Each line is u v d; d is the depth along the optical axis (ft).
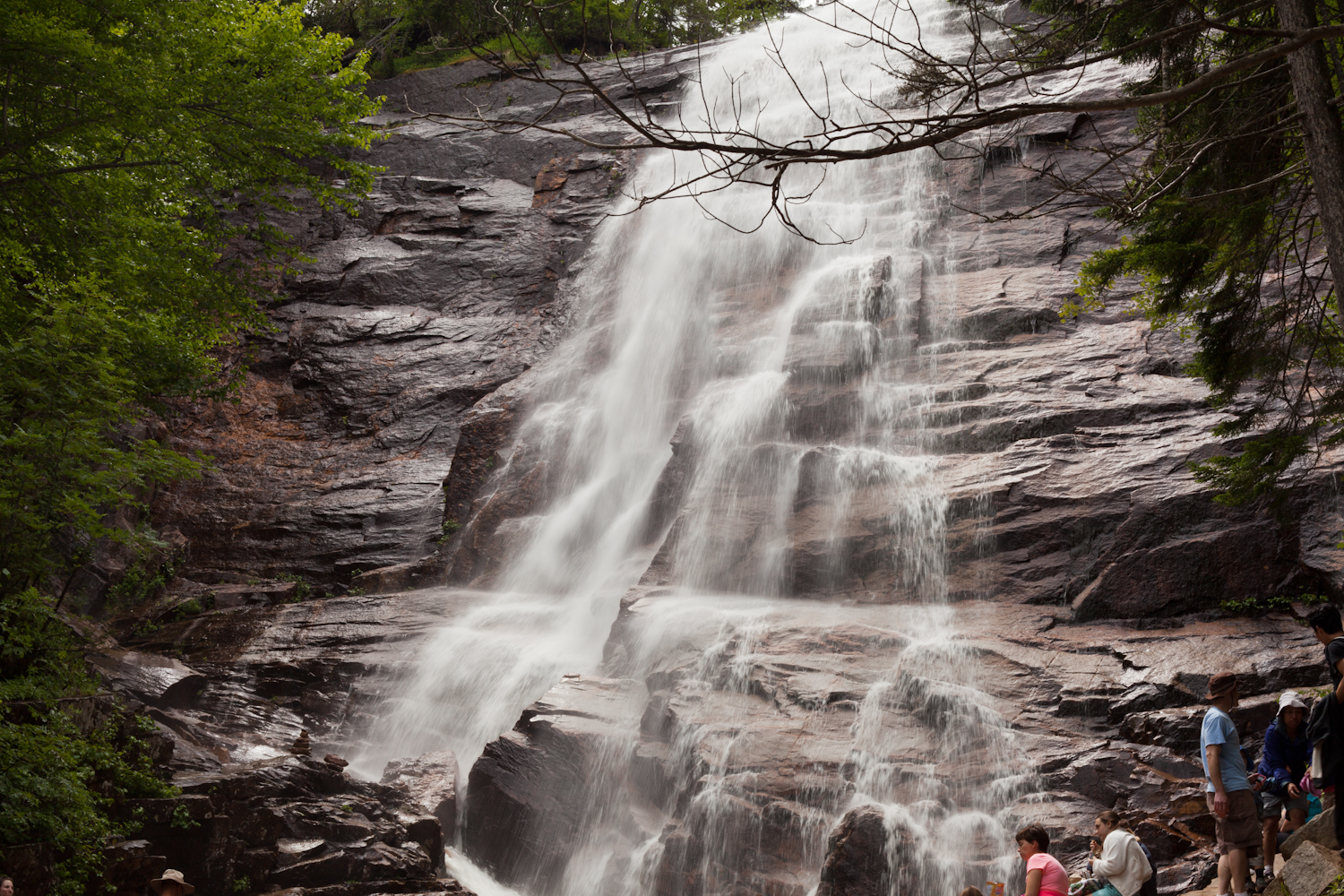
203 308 72.23
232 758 55.52
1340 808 24.63
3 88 54.08
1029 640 52.65
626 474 88.58
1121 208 27.61
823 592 63.52
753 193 108.37
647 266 109.19
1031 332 79.51
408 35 148.46
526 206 126.00
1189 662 47.70
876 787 43.60
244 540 93.40
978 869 39.01
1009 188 94.89
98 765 39.01
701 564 67.05
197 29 61.26
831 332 82.74
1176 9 29.32
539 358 108.37
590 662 64.69
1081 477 61.62
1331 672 25.54
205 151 64.59
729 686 52.29
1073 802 41.39
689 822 44.88
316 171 128.26
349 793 50.52
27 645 38.93
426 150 133.28
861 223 97.86
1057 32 23.47
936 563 61.62
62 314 41.52
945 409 71.72
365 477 99.76
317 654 72.90
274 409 107.65
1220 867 28.14
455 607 79.25
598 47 137.80
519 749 52.21
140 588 83.25
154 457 43.21
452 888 44.09
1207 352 37.45
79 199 60.03
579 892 47.21
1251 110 31.96
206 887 40.01
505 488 93.35
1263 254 36.37
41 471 38.65
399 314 116.06
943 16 113.39
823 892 39.24
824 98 115.34
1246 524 54.80
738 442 77.20
